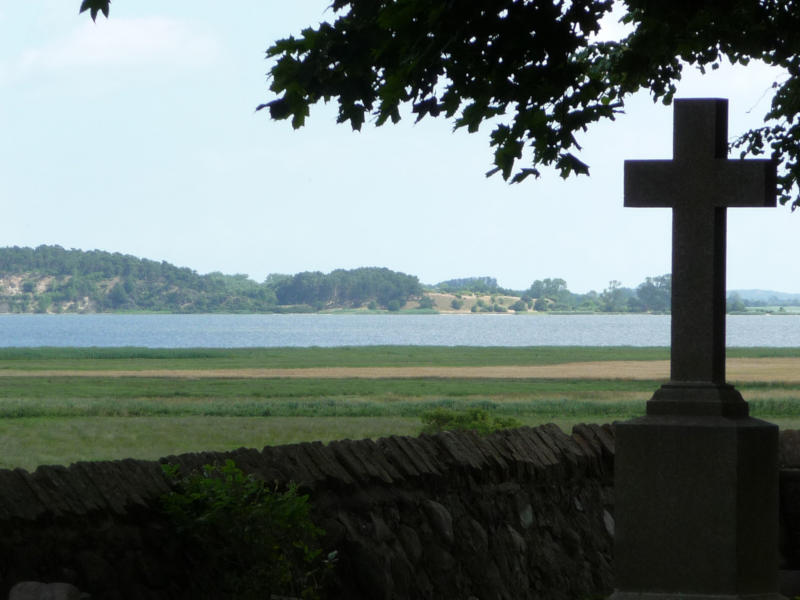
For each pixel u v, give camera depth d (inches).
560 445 534.0
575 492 533.3
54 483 337.4
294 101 398.6
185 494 355.6
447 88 426.3
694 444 371.9
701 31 503.5
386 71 397.7
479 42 405.4
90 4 366.0
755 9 474.3
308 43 381.7
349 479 423.2
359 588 405.7
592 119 480.7
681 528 373.1
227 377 6038.4
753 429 371.9
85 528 335.3
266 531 348.5
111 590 330.6
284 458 412.2
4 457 2110.0
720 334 390.3
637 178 394.9
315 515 402.3
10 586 309.7
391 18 375.9
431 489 459.2
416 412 3420.3
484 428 1518.2
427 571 435.5
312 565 391.2
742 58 628.7
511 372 6791.3
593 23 412.8
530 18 399.5
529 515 496.1
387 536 422.3
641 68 486.3
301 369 7219.5
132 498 349.4
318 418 3223.4
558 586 489.7
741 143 739.4
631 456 378.0
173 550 351.6
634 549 377.4
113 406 3575.3
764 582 375.9
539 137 480.1
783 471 534.9
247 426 2883.9
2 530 316.2
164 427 2832.2
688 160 389.7
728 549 368.2
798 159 729.0
